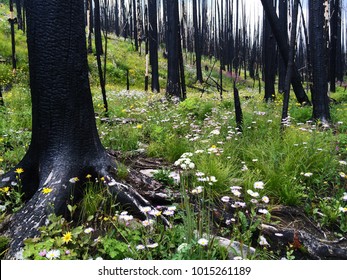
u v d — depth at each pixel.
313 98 8.88
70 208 3.10
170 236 2.93
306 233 3.43
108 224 3.24
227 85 35.56
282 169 4.52
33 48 3.67
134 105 11.88
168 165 5.10
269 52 15.84
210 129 6.88
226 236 3.26
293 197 4.02
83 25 3.84
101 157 3.96
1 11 37.47
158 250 2.75
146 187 3.91
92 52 31.81
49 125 3.70
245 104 12.36
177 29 13.84
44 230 2.82
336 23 20.14
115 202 3.51
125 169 3.96
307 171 4.63
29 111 8.30
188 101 9.73
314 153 4.91
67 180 3.52
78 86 3.78
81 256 2.72
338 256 3.26
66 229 3.09
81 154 3.78
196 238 2.69
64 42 3.65
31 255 2.63
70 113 3.72
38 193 3.38
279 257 3.08
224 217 3.50
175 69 14.23
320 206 4.00
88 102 3.91
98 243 2.80
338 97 18.09
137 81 30.58
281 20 15.47
